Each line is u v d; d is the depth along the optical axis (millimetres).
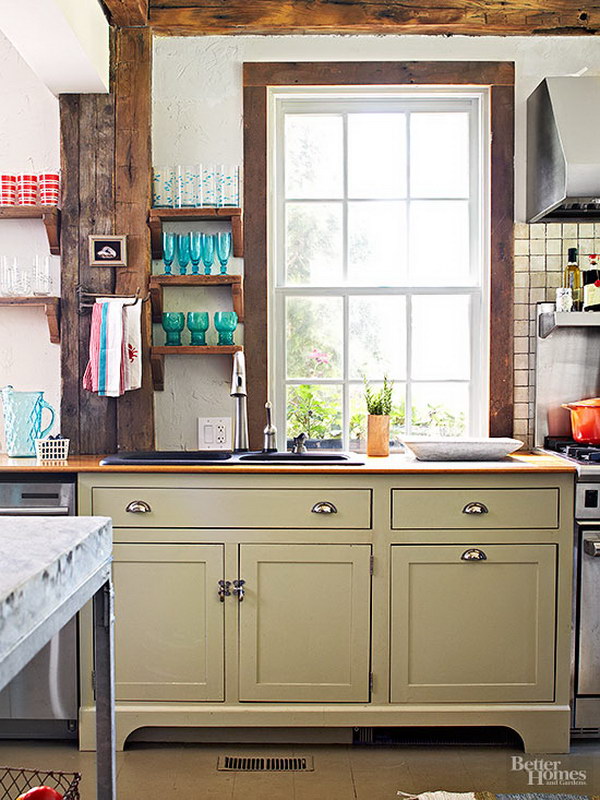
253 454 3053
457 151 3393
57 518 1105
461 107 3377
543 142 3092
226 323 3141
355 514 2693
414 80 3268
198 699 2721
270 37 3275
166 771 2578
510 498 2705
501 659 2729
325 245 3402
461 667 2727
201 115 3285
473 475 2699
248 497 2691
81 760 2631
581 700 2746
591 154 2855
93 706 2713
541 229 3301
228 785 2486
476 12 3176
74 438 3168
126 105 3152
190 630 2709
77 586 943
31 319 3309
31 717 2713
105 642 1220
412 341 3404
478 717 2725
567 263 3273
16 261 3184
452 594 2715
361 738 2799
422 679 2725
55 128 3289
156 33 3230
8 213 3137
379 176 3393
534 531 2713
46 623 833
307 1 3158
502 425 3312
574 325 3045
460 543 2707
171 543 2697
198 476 2689
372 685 2717
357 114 3383
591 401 3133
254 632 2705
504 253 3291
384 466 2730
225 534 2693
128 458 2918
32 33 2580
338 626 2711
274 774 2561
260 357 3283
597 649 2736
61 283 3158
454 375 3410
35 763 2605
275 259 3387
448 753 2730
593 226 3299
